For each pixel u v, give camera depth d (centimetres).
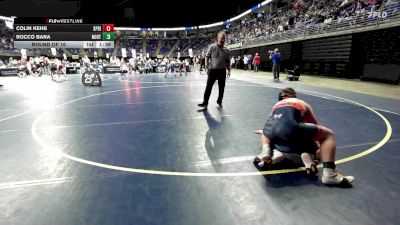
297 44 2409
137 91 1134
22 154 366
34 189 267
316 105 730
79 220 215
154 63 3088
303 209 230
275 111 323
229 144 409
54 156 359
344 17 1734
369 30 1425
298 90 1075
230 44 4062
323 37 1839
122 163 335
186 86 1347
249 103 777
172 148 391
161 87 1303
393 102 779
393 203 238
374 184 274
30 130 496
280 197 251
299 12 2656
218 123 542
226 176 296
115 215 222
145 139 437
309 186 271
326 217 218
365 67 1523
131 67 2756
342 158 344
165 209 231
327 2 2239
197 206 236
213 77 680
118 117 610
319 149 312
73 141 427
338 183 270
